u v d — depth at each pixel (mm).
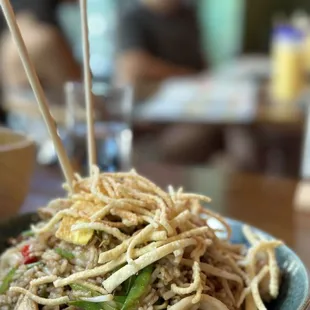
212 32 3078
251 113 1191
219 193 766
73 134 760
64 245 360
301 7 2926
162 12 1936
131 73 1757
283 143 1517
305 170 846
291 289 372
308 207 695
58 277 341
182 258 345
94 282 334
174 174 862
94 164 420
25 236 428
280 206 716
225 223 422
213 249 386
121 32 1916
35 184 759
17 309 337
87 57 413
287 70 1357
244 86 1478
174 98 1340
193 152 1568
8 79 1428
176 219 351
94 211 354
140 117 1201
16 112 1192
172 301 332
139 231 344
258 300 361
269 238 429
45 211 408
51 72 1428
